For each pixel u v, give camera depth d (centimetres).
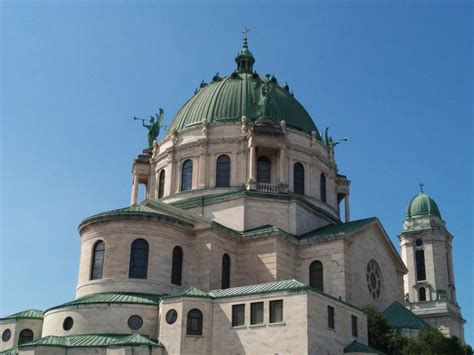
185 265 6556
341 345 5462
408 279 12750
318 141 8500
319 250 6856
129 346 5156
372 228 7556
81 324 5719
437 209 13488
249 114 8306
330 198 8512
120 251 6338
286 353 5050
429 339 5994
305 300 5116
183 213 6888
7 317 7112
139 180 8906
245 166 7812
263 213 7350
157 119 9281
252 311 5369
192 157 8050
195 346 5375
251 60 9806
